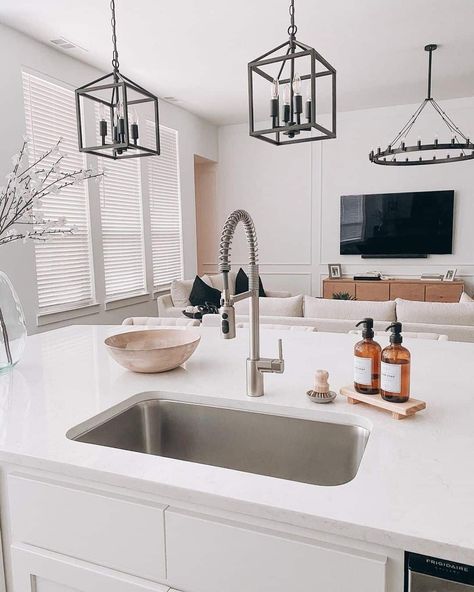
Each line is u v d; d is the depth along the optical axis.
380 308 3.14
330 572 0.74
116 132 2.07
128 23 3.65
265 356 1.69
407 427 1.05
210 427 1.29
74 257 4.48
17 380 1.47
